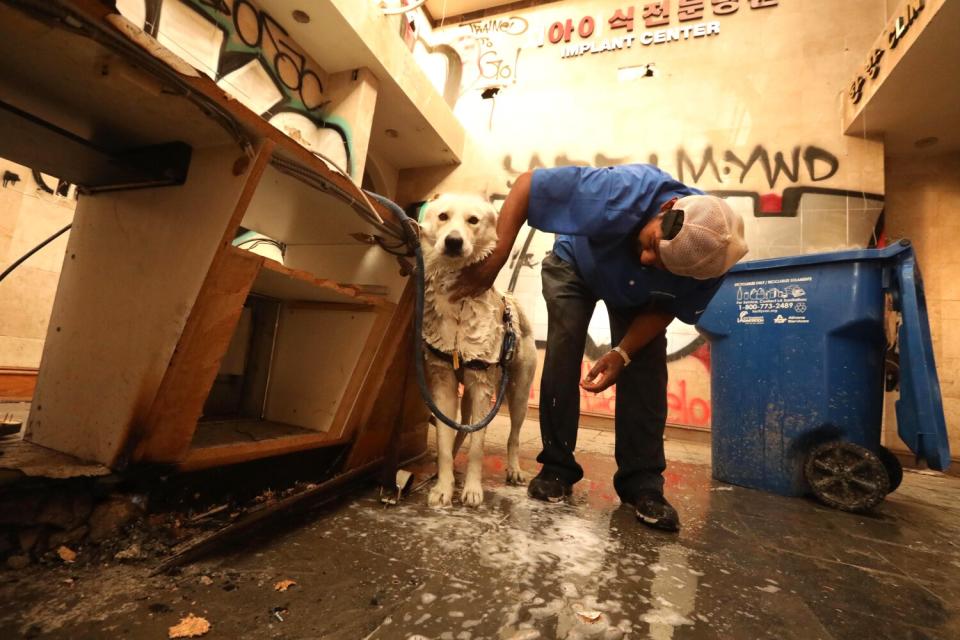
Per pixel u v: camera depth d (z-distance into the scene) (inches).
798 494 77.9
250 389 63.4
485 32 226.4
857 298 75.2
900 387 74.6
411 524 48.7
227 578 34.0
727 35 186.7
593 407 175.8
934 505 80.6
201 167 39.1
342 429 59.9
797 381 79.4
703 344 165.8
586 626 30.9
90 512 36.5
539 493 63.0
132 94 33.3
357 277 65.8
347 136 164.2
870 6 170.2
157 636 26.1
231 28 133.0
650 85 193.9
